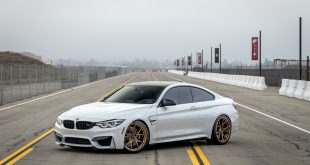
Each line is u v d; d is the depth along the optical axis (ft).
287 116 66.80
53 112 70.85
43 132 48.42
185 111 37.99
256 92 125.29
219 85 169.99
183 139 37.88
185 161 32.48
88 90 130.93
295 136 46.78
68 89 136.05
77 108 36.19
